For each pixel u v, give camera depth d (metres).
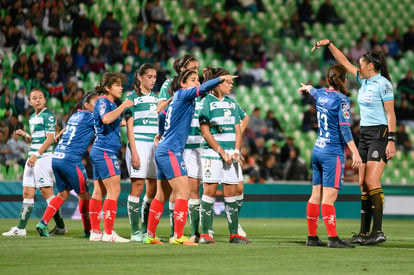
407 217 50.78
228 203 22.38
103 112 21.39
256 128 54.59
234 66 59.28
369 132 23.61
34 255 17.67
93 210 22.81
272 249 20.11
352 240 24.14
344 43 63.78
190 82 20.91
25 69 50.19
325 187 21.12
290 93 59.75
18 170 46.56
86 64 52.47
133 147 22.42
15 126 47.16
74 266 15.36
